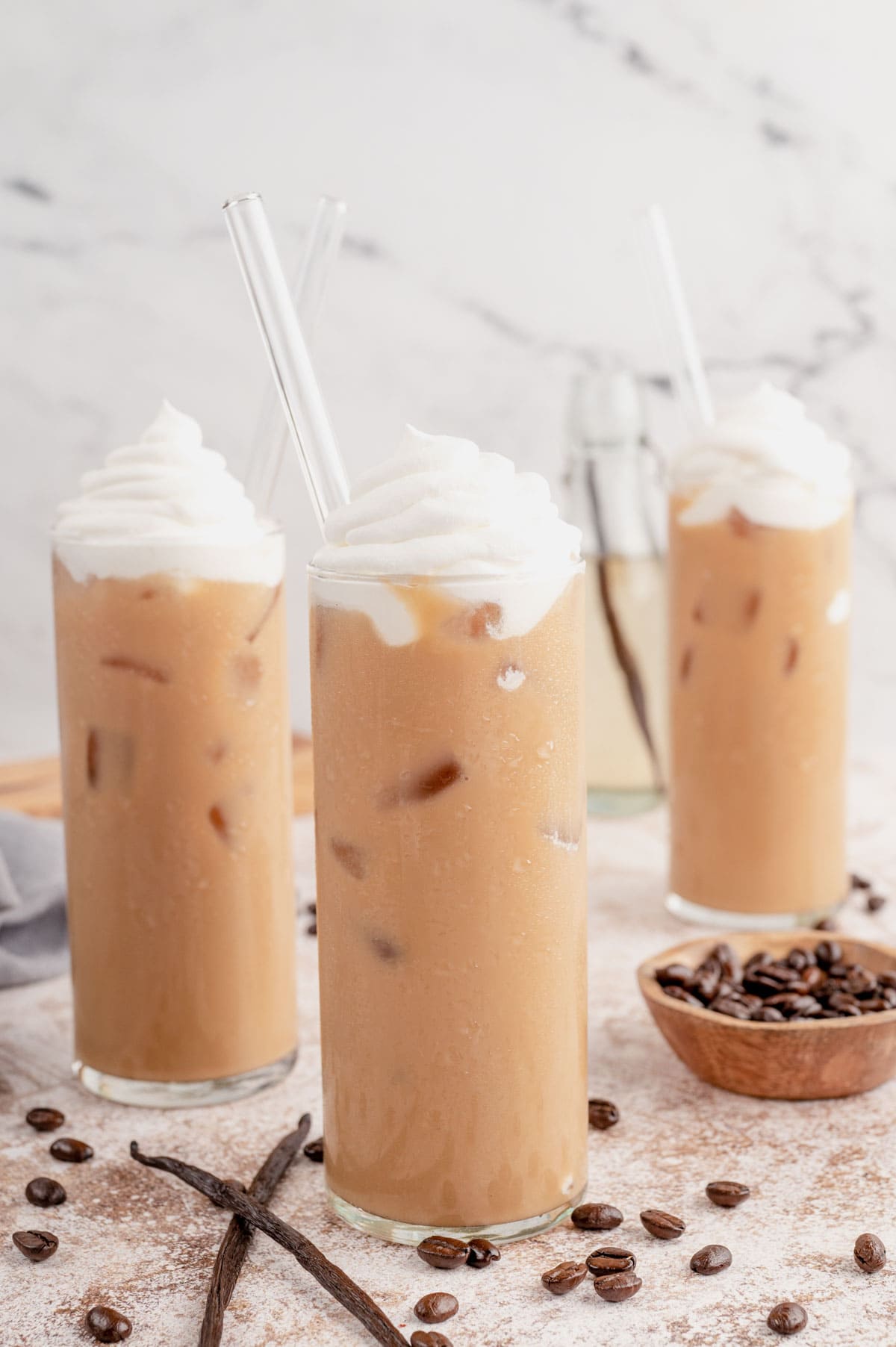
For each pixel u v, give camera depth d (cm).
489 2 109
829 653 78
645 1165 62
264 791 66
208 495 65
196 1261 57
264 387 114
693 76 110
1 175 112
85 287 113
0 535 117
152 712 64
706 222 112
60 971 76
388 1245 58
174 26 109
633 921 81
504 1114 57
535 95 111
